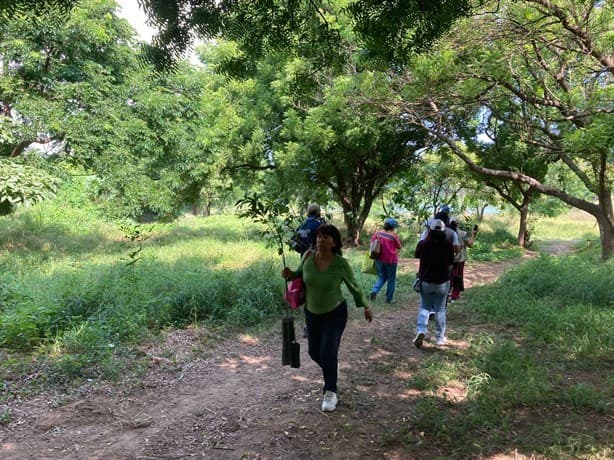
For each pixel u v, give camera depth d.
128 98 16.64
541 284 9.09
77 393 4.61
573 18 11.05
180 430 4.01
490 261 16.67
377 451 3.66
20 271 10.10
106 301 7.02
